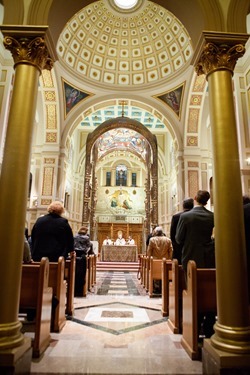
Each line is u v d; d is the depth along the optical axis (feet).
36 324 9.37
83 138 65.21
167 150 64.90
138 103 46.21
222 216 9.37
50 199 41.34
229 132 10.05
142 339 11.18
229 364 7.66
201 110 42.47
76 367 8.54
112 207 81.76
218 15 11.50
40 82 39.73
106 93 45.11
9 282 8.66
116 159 85.46
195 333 9.47
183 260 11.58
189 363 9.02
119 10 39.88
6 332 8.05
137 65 45.14
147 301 18.80
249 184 29.35
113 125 42.83
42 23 11.19
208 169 44.32
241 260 8.98
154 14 40.16
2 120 29.48
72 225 60.49
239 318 8.54
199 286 10.06
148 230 43.96
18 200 9.35
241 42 11.14
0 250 8.84
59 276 12.06
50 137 42.93
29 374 8.05
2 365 7.38
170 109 44.91
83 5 14.14
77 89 43.39
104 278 33.53
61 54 39.50
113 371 8.32
